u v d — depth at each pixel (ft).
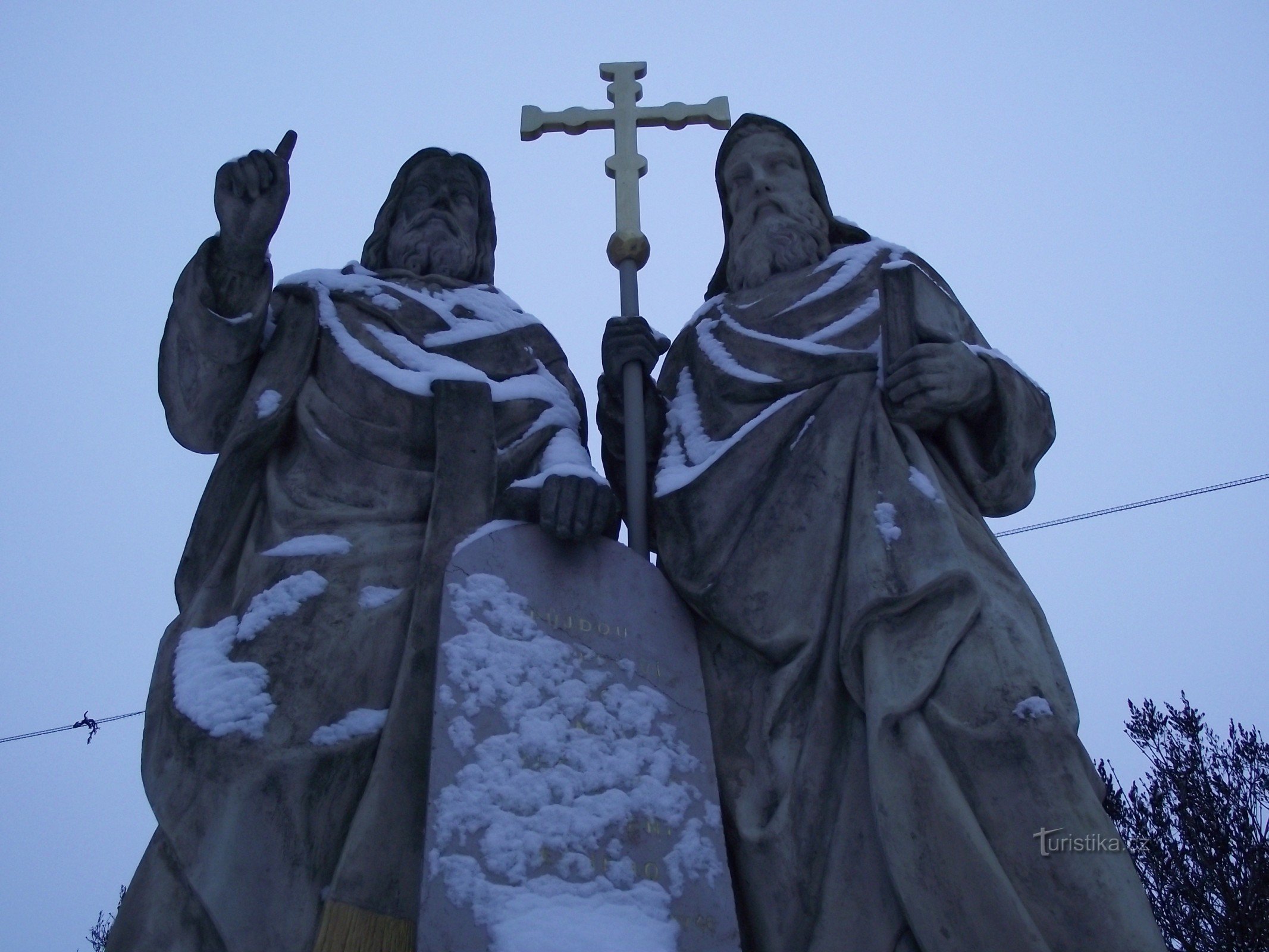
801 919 18.15
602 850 17.53
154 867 18.66
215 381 22.25
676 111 27.35
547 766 18.06
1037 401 22.13
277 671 19.35
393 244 26.32
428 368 22.43
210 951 18.01
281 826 18.28
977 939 16.90
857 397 21.66
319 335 22.97
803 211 26.08
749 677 20.12
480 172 27.61
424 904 16.69
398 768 18.63
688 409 23.27
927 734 18.13
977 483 21.42
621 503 23.59
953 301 23.34
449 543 20.33
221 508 21.54
